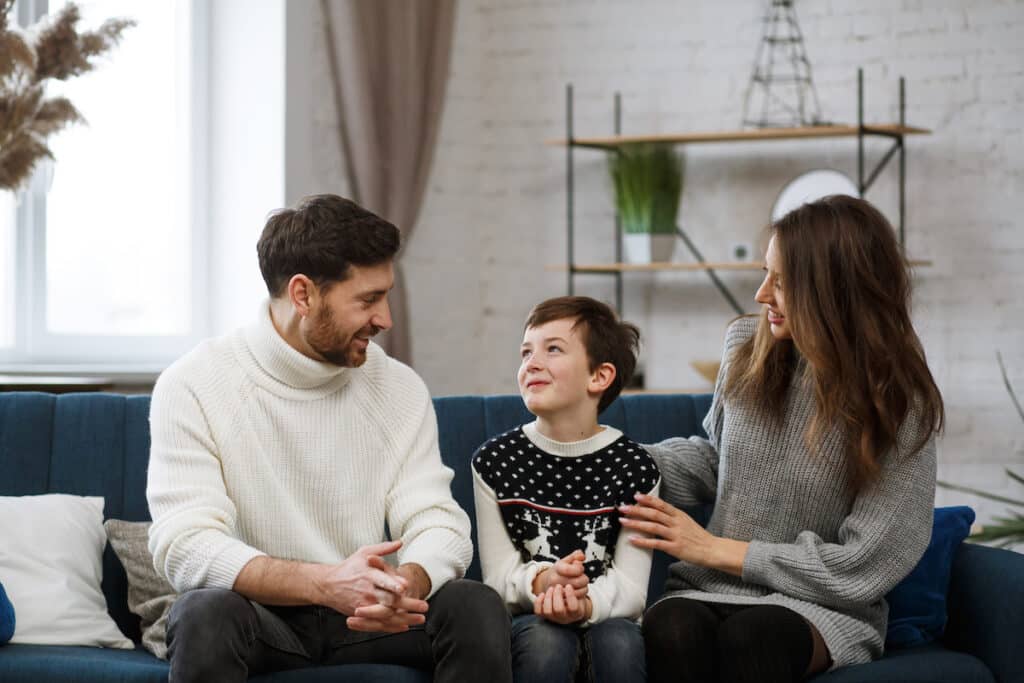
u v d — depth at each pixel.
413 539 2.10
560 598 2.02
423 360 4.86
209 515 1.99
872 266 2.16
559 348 2.23
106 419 2.49
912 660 2.14
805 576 2.11
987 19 4.55
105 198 3.99
